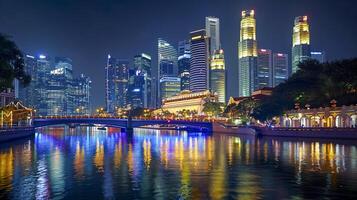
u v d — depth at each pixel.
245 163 59.38
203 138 158.88
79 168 53.72
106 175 47.31
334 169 51.69
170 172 49.66
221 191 37.56
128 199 34.66
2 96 167.00
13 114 164.25
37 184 41.31
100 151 84.56
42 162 60.97
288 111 170.25
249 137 164.38
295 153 75.69
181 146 103.31
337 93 152.12
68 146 103.00
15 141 125.44
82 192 37.41
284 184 40.84
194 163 59.62
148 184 41.25
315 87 161.62
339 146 94.62
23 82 99.69
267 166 55.44
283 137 152.75
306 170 50.94
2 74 89.31
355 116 130.50
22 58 97.81
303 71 175.75
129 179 44.38
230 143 117.12
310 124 156.38
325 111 146.00
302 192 36.97
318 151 79.69
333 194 36.16
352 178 44.31
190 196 35.66
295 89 169.00
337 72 152.75
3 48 91.94
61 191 37.88
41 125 190.62
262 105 183.00
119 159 66.19
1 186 40.16
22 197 35.44
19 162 60.84
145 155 74.12
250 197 35.12
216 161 62.47
